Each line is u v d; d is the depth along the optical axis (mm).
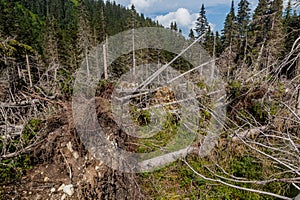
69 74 4508
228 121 4199
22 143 3061
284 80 3635
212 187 3238
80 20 21422
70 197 2654
